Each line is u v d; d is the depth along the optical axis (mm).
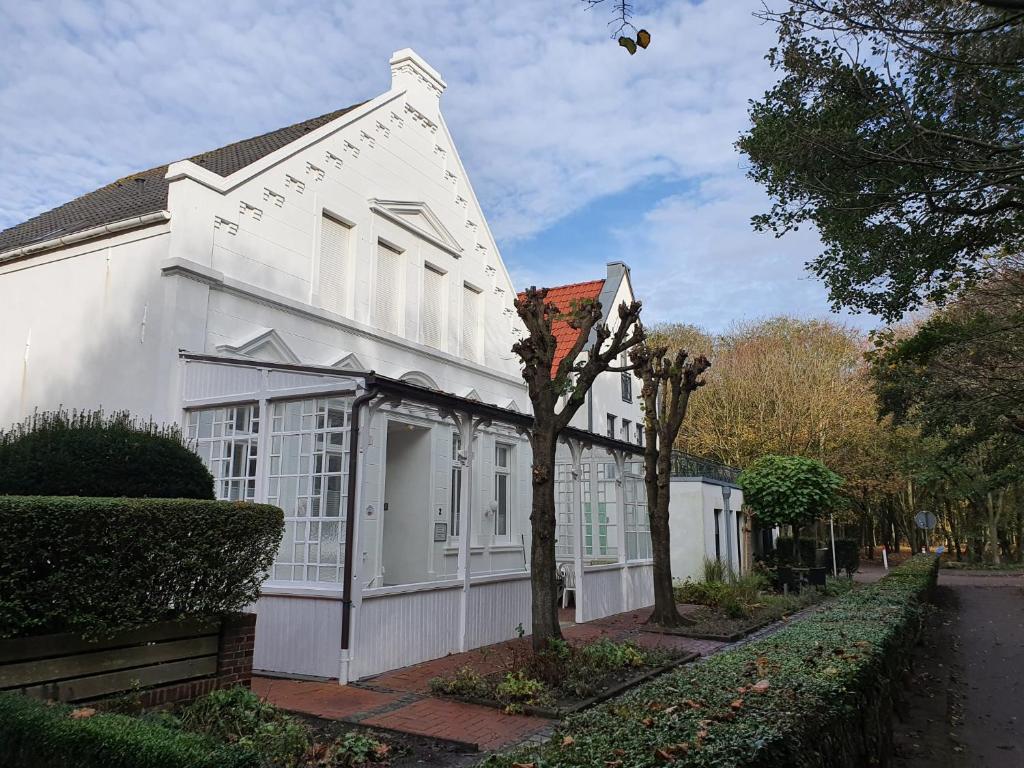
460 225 16828
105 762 3703
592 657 9008
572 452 13719
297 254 12266
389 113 14695
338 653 8344
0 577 4746
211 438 9852
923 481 37594
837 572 26156
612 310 24984
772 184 8906
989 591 25938
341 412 9016
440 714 7160
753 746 3346
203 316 10508
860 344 35875
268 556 6555
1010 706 8797
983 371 12938
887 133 8055
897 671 7930
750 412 34094
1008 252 9547
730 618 14328
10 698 4367
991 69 7352
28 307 11609
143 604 5613
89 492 5969
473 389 16516
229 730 5551
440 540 14047
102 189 17328
